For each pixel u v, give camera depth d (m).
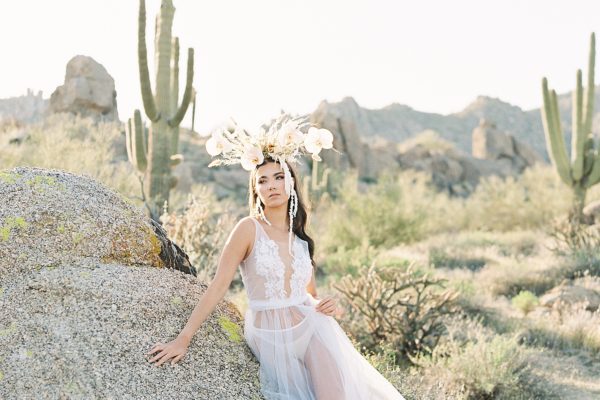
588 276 11.66
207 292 3.32
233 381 3.26
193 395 3.08
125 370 3.00
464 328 8.52
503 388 6.44
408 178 27.09
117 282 3.35
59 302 3.16
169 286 3.51
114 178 14.70
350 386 3.39
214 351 3.35
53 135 15.69
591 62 17.30
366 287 7.62
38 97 54.25
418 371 6.81
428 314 7.53
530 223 23.27
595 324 8.79
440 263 15.24
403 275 8.02
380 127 140.88
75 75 33.34
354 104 144.38
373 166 44.28
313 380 3.39
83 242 3.52
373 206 18.56
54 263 3.39
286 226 3.71
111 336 3.09
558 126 17.73
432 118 149.12
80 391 2.86
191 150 36.53
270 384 3.36
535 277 12.12
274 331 3.42
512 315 9.78
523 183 28.69
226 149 3.65
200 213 9.45
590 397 6.51
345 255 13.60
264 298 3.47
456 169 47.91
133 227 3.74
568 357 8.04
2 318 3.05
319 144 3.67
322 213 20.53
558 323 9.23
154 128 11.73
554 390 6.62
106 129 18.00
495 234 21.14
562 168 17.53
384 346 6.91
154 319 3.28
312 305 3.64
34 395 2.81
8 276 3.29
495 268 13.25
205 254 9.26
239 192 31.86
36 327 3.03
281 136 3.62
